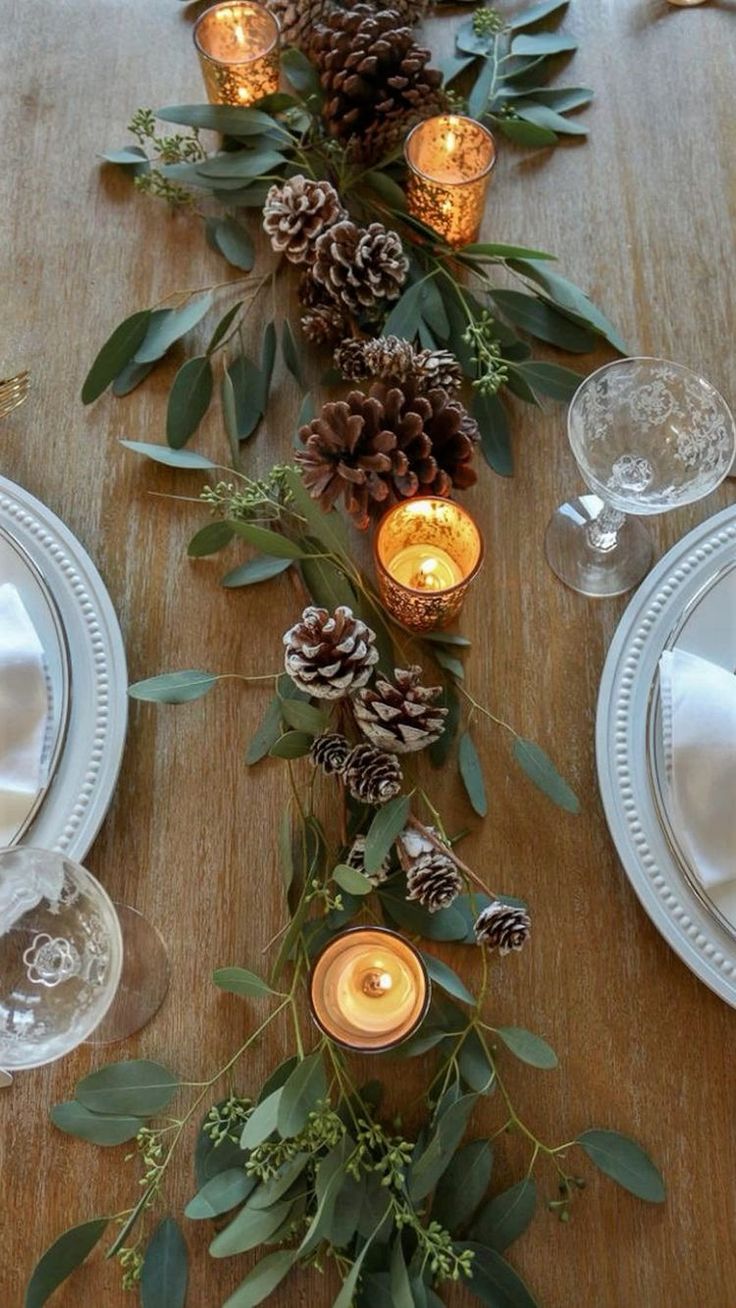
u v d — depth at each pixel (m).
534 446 1.11
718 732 0.97
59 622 1.02
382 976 0.94
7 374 1.13
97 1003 0.89
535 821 1.01
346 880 0.92
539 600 1.06
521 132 1.19
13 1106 0.95
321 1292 0.92
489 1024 0.97
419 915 0.97
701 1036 0.97
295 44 1.18
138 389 1.12
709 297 1.16
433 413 1.00
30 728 0.99
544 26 1.25
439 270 1.13
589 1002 0.97
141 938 0.98
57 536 1.05
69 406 1.12
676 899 0.97
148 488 1.10
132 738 1.03
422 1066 0.96
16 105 1.22
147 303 1.15
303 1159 0.91
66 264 1.17
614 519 1.05
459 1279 0.92
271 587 1.07
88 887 0.90
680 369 1.04
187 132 1.21
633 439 1.07
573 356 1.14
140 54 1.24
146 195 1.19
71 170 1.20
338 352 1.08
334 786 1.02
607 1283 0.92
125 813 1.01
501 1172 0.95
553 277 1.13
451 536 1.02
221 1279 0.93
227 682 1.04
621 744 1.01
